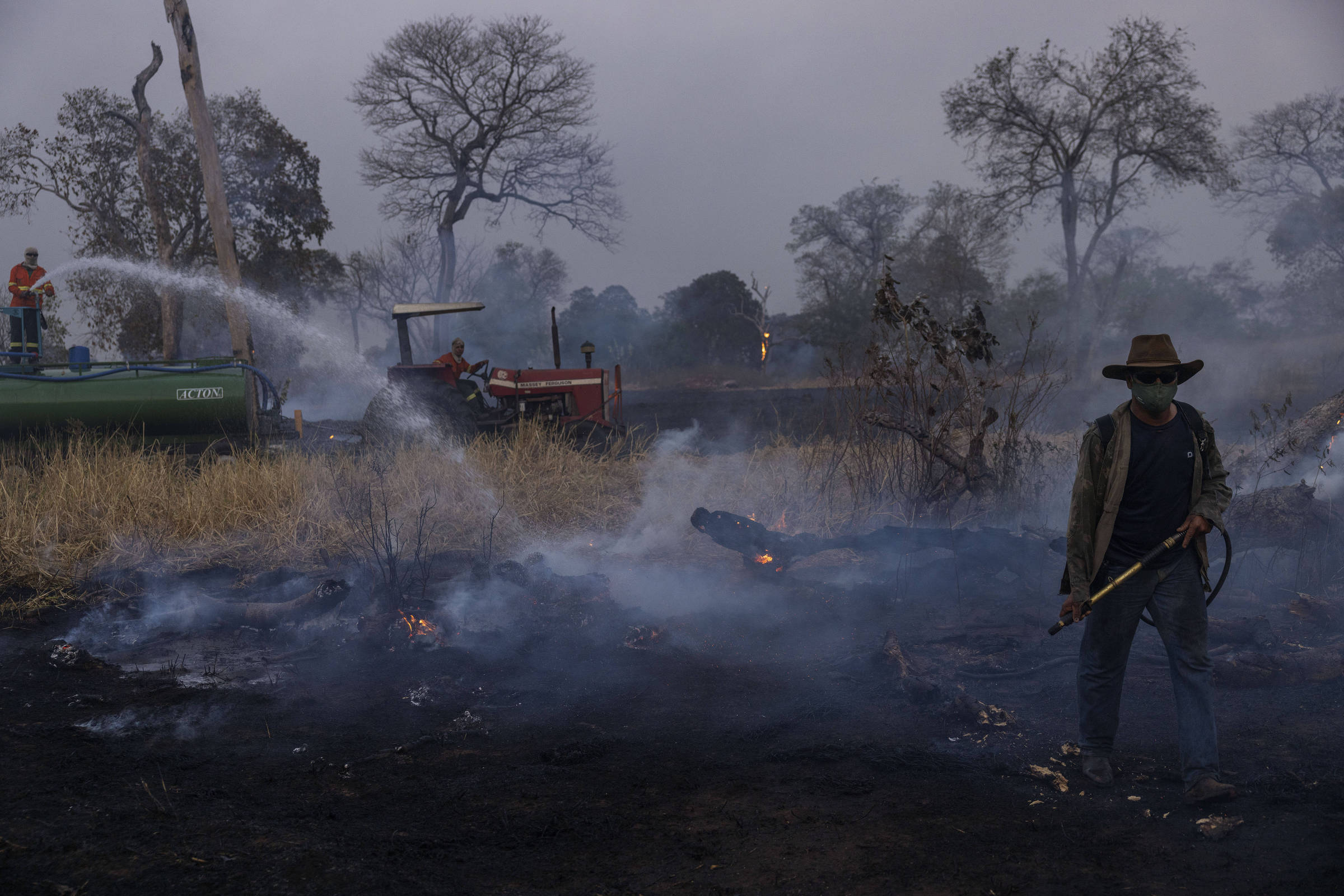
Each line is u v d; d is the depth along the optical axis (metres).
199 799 3.45
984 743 4.00
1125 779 3.59
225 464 9.59
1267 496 6.29
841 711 4.41
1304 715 4.17
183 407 10.57
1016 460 7.97
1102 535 3.51
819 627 5.78
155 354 27.45
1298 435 7.14
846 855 3.02
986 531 6.61
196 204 26.67
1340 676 4.50
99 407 10.38
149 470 9.16
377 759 3.92
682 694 4.71
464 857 3.03
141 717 4.45
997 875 2.88
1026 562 6.48
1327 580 6.05
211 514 8.30
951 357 7.55
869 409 8.30
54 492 8.42
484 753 4.01
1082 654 3.64
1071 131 34.22
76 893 2.70
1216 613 5.58
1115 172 34.34
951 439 7.86
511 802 3.48
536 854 3.06
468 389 12.69
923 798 3.47
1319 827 3.13
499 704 4.64
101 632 5.97
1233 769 3.64
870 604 6.19
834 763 3.83
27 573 7.00
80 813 3.27
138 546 7.71
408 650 5.40
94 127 25.66
